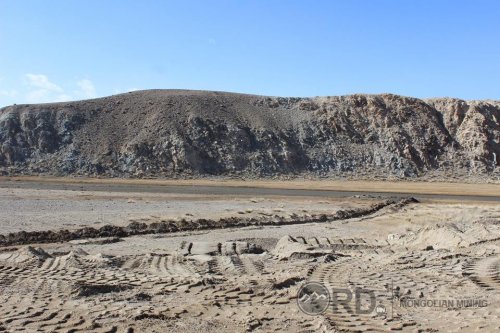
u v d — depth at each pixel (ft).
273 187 233.76
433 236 90.48
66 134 314.76
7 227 102.73
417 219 133.90
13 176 264.31
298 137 342.85
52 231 99.40
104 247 88.89
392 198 181.37
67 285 45.70
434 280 46.34
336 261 61.21
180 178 284.20
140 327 32.50
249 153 320.91
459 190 239.50
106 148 305.12
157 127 322.55
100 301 40.29
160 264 65.21
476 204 168.76
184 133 321.32
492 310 35.04
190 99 355.77
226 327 32.58
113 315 35.68
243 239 100.63
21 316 35.63
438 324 32.01
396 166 326.65
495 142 352.49
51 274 54.03
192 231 111.75
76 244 92.53
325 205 158.71
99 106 343.87
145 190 192.34
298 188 231.09
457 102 375.04
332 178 308.19
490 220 111.45
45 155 299.58
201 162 307.17
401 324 31.83
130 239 99.76
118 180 259.60
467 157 341.00
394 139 343.67
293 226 122.01
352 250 82.33
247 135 332.80
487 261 55.26
